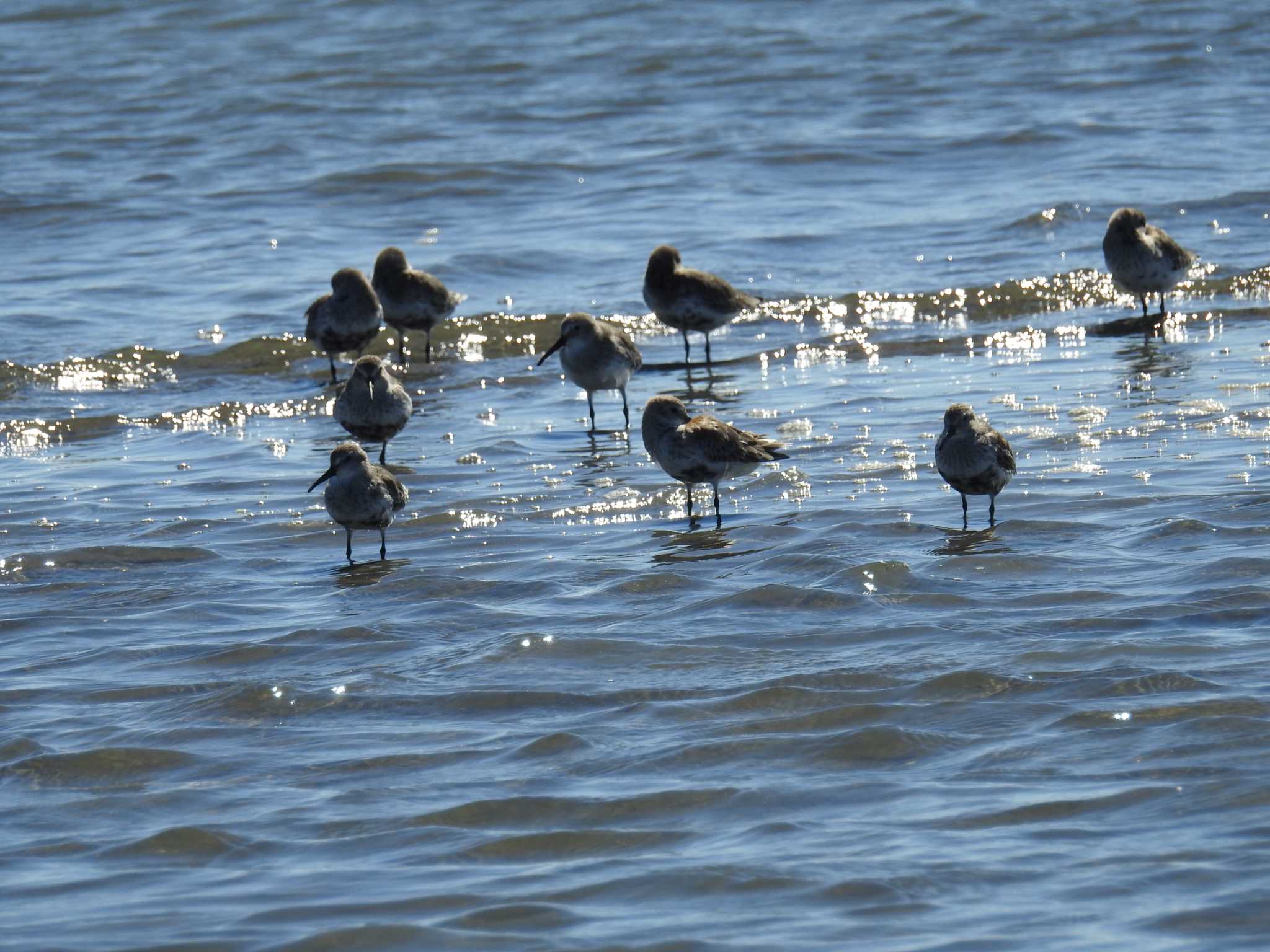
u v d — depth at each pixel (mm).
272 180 35094
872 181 34094
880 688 12023
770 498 17391
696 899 9016
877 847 9516
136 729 11906
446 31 48469
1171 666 12031
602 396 22875
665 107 40469
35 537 17016
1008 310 26344
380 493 15773
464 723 11828
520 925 8805
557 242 30609
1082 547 15086
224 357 25188
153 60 45500
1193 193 31562
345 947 8633
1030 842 9469
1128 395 20656
